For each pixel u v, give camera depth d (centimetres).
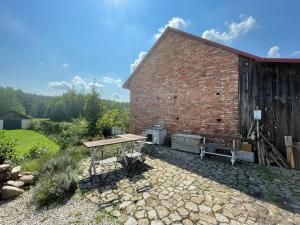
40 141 1321
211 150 627
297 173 454
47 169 432
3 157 486
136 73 1011
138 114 994
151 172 456
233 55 618
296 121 534
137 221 259
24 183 386
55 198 327
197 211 281
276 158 527
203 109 699
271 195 335
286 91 547
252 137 574
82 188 370
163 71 859
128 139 528
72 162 487
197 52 719
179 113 787
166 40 847
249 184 385
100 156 607
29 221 267
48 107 3391
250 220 258
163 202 310
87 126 1171
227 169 480
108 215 276
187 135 693
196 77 723
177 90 795
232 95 621
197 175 435
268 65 571
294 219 262
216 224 250
